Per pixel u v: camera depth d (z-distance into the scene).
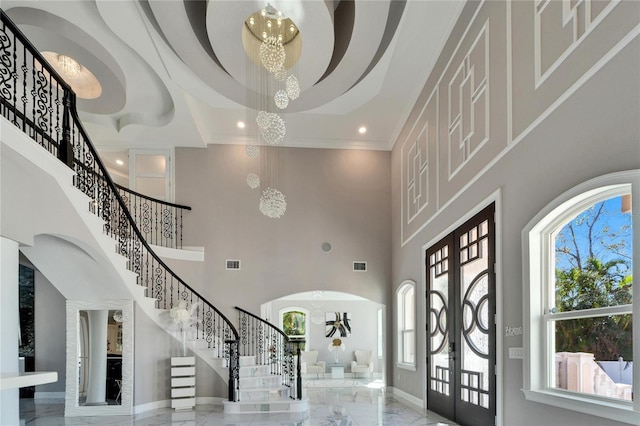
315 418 6.50
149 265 8.45
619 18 2.93
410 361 8.73
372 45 6.10
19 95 7.39
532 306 3.88
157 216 9.62
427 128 7.38
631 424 2.65
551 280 3.81
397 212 9.66
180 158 9.90
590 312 3.26
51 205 4.95
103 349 6.98
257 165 10.10
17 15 5.72
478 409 5.19
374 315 14.11
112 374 6.95
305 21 5.38
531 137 4.03
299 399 7.17
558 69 3.62
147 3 5.70
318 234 10.04
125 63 7.00
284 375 8.76
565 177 3.49
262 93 7.38
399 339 9.21
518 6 4.32
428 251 7.34
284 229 9.98
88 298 6.94
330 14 5.35
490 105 4.92
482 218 5.11
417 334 7.79
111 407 6.86
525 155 4.12
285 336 8.60
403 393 8.66
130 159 9.75
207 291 9.54
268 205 5.22
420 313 7.64
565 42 3.54
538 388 3.81
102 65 6.71
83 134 6.00
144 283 8.24
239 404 6.96
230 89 7.29
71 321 6.89
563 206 3.50
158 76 7.35
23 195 4.43
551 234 3.84
